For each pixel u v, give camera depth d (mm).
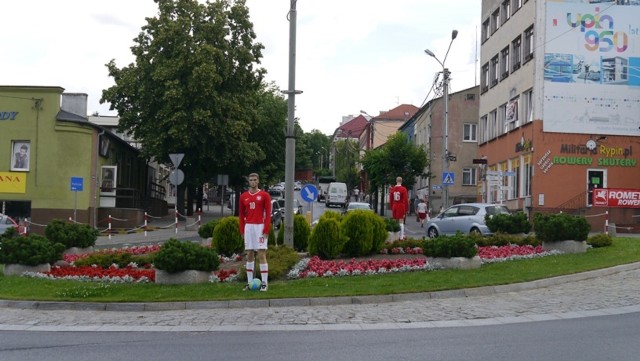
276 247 17438
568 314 11242
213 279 14641
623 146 34906
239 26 43844
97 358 8266
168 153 42250
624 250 18859
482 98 47406
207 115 40531
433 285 13727
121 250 20266
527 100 37219
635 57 35062
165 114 40906
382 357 8062
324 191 92625
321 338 9445
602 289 13789
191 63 40688
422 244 16594
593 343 8688
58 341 9531
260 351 8562
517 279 14367
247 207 13664
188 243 14898
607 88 34969
